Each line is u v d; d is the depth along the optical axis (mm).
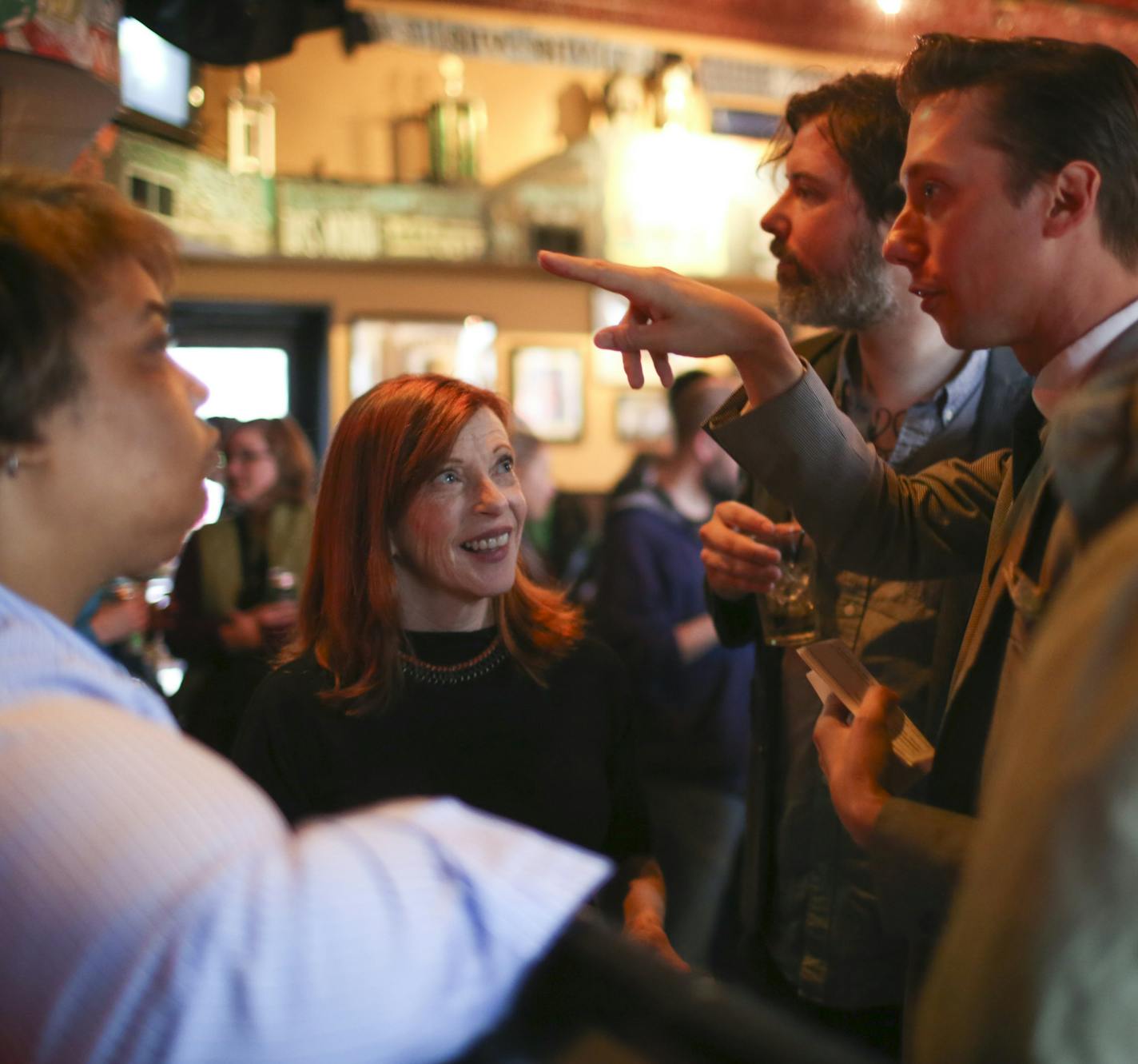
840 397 1756
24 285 632
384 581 1488
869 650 1584
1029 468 1094
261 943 498
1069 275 1039
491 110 4477
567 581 4199
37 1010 498
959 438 1625
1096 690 518
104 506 676
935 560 1310
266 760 1484
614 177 4449
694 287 1184
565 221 4418
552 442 4594
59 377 642
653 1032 541
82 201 688
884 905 940
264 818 551
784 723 1706
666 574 2818
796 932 1652
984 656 1021
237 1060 491
